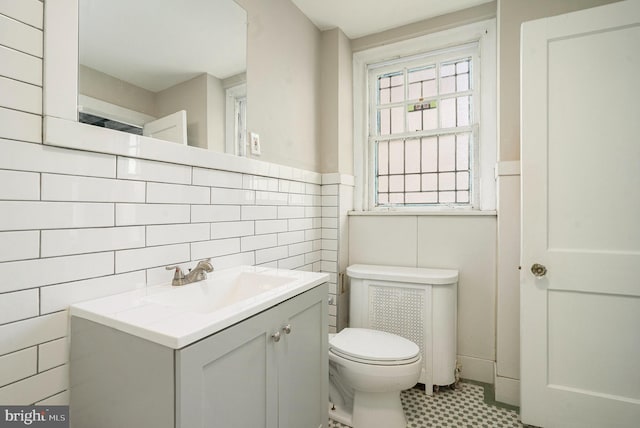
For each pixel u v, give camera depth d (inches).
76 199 36.3
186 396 27.6
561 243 59.7
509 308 70.7
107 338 32.1
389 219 90.6
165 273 46.6
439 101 93.3
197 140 52.4
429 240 85.7
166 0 48.3
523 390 62.4
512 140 71.1
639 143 54.8
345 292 92.9
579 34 58.0
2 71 30.5
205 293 47.8
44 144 33.4
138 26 44.1
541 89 60.6
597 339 57.7
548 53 60.3
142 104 44.0
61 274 35.1
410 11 83.7
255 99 66.3
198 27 53.6
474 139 87.2
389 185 100.2
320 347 50.8
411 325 76.7
